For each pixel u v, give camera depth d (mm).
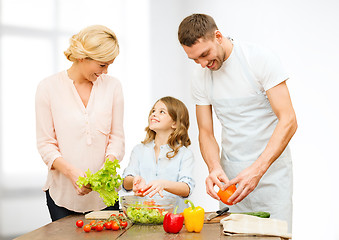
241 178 1915
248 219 1786
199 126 2350
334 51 4348
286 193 2205
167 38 4758
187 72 4723
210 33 1947
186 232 1707
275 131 2027
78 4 4707
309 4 4398
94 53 2008
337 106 4320
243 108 2186
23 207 4469
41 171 4508
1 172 4465
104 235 1654
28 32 4609
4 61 4547
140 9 4773
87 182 1897
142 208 1844
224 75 2184
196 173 4531
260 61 2064
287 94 2066
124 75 4762
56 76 2211
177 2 4738
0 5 4562
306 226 4262
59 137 2168
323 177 4285
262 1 4500
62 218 2014
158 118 2473
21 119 4535
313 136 4332
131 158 2535
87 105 2184
